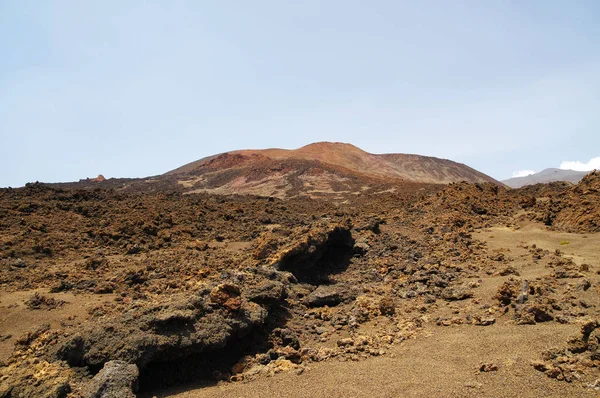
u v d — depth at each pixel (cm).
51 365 1087
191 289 1664
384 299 1658
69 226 2980
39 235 2712
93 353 1123
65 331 1415
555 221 3098
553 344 1046
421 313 1588
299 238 2292
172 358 1176
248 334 1397
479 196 4238
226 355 1297
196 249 2798
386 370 1049
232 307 1334
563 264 1962
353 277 2256
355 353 1240
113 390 961
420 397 869
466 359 1052
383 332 1412
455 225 3291
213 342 1220
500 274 1961
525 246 2567
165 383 1148
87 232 2920
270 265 2067
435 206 3931
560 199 3538
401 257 2486
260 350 1357
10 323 1567
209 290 1419
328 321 1638
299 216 4047
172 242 2950
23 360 1176
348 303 1831
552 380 865
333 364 1163
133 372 1029
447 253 2517
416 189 7019
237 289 1405
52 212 3241
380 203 5134
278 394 978
